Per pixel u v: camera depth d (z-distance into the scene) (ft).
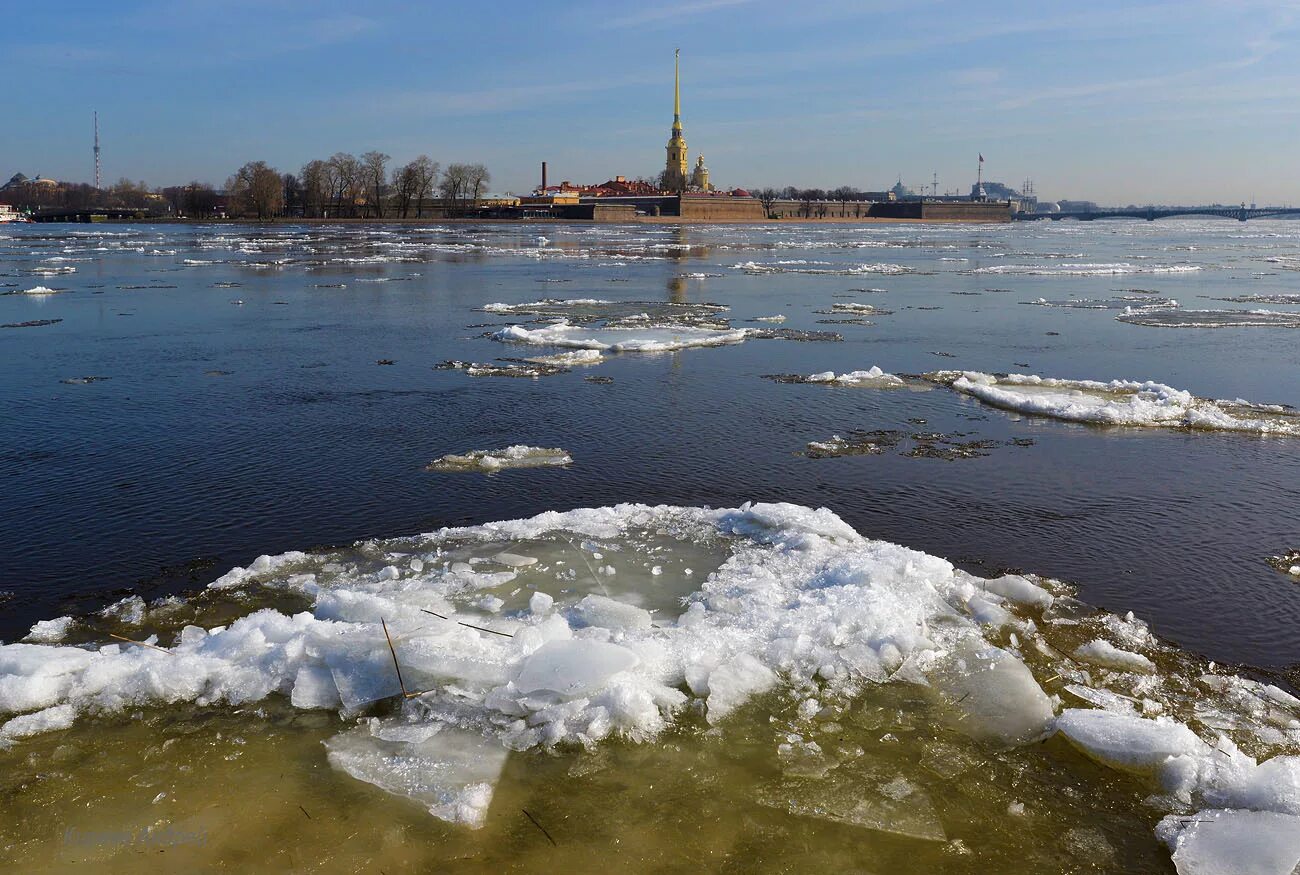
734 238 392.47
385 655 28.60
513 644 29.66
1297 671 30.40
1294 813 22.59
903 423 62.49
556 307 126.93
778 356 88.79
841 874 21.09
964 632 31.50
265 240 330.54
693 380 76.59
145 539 40.78
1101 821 23.11
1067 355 90.53
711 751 25.43
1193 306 133.08
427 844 21.84
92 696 27.91
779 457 54.24
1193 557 39.65
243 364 82.58
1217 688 29.09
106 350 89.45
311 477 49.67
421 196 596.70
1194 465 52.95
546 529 41.01
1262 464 53.16
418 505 45.50
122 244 296.10
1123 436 59.36
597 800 23.44
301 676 28.19
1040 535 42.24
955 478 50.47
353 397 69.31
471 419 62.69
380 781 24.03
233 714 27.12
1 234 388.37
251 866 21.13
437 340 96.84
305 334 100.68
